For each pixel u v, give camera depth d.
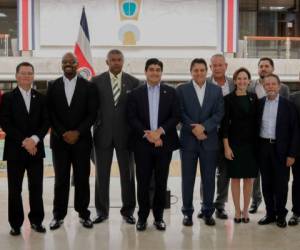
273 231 4.93
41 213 4.90
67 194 5.07
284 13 22.88
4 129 4.68
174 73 17.06
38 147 4.79
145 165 4.91
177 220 5.38
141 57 17.39
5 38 17.28
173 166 9.69
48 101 4.94
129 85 5.24
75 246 4.46
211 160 5.10
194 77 5.08
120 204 6.16
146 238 4.70
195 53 17.70
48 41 17.31
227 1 17.28
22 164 4.77
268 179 5.14
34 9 17.14
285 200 5.09
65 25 17.31
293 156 4.96
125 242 4.58
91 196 6.91
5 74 16.75
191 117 5.09
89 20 17.44
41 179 4.86
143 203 4.97
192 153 5.11
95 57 16.88
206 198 5.17
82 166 4.92
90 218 5.41
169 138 4.95
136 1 17.44
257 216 5.55
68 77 4.93
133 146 4.97
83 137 4.91
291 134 5.01
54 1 17.22
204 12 17.52
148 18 17.56
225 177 5.46
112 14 17.50
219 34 17.58
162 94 4.94
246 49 17.75
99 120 5.18
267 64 5.57
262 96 5.60
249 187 5.25
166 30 17.62
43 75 16.75
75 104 4.87
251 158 5.13
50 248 4.40
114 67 5.15
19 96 4.74
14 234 4.79
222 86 5.51
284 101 5.02
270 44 17.88
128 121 4.95
